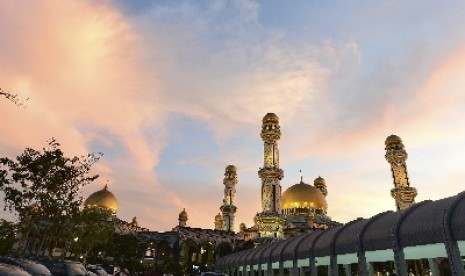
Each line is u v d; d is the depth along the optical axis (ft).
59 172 124.06
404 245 69.87
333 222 332.39
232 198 420.36
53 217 125.39
